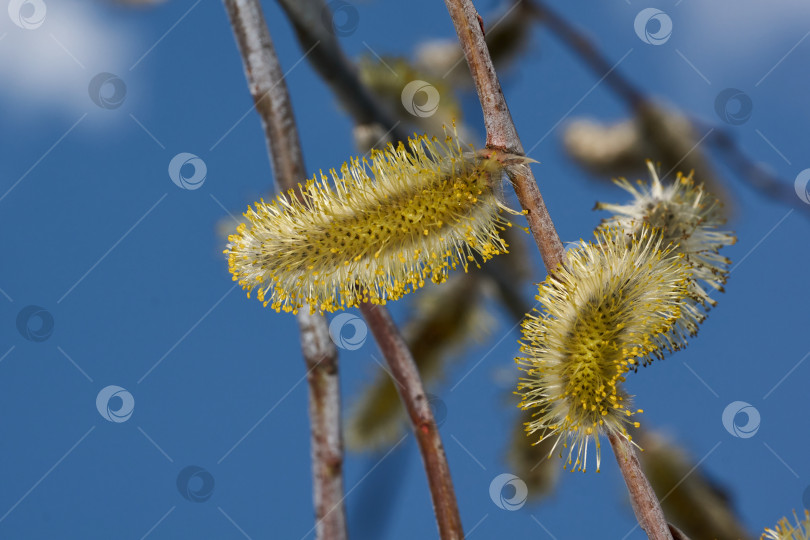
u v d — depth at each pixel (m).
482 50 0.34
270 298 0.35
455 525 0.36
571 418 0.34
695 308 0.36
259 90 0.38
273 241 0.35
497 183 0.35
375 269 0.35
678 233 0.36
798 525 0.34
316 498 0.38
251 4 0.38
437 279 0.35
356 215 0.35
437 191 0.35
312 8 0.41
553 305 0.34
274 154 0.38
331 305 0.35
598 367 0.34
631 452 0.34
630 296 0.34
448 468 0.37
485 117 0.35
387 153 0.35
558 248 0.34
